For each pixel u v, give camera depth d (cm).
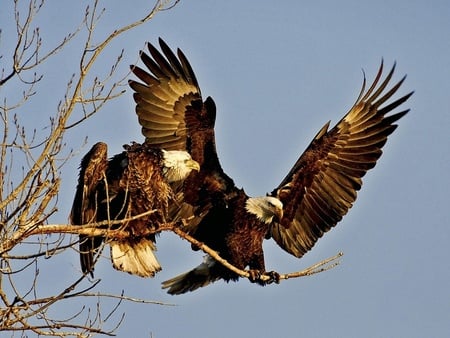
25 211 992
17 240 988
